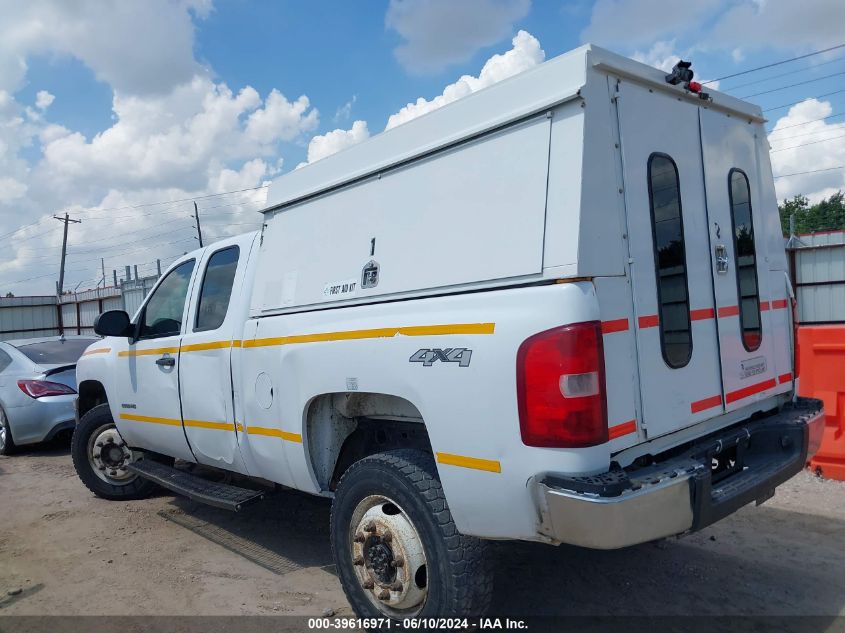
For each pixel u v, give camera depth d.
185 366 4.81
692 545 4.54
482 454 2.78
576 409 2.58
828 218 56.78
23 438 8.34
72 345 9.48
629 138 3.00
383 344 3.23
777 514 5.04
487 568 3.02
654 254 3.06
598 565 4.26
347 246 3.68
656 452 3.07
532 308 2.69
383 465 3.24
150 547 4.92
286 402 3.85
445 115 3.24
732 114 3.79
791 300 4.20
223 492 4.52
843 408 5.68
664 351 3.05
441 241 3.16
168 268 5.41
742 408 3.69
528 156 2.89
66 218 36.72
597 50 2.84
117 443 6.11
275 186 4.32
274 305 4.10
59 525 5.52
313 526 5.28
